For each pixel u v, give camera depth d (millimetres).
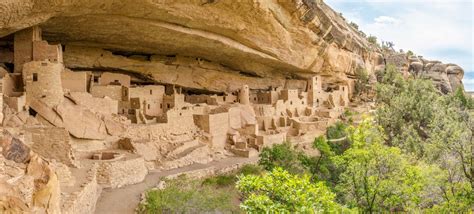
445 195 17344
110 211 15344
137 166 20297
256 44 31297
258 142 31531
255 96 40938
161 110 30172
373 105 50844
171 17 23609
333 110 44031
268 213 8938
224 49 30656
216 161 27625
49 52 21172
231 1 24156
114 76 28797
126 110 27234
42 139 16406
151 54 32406
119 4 20531
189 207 17062
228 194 20234
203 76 36312
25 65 20062
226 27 26906
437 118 36500
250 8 25938
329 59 42156
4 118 17766
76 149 21062
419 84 56031
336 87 49656
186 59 34156
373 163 16969
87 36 25641
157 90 29953
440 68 75750
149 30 24891
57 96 20828
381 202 17344
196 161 25953
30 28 21203
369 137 17734
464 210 16703
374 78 59062
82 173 16344
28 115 19172
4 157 8203
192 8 23344
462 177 18781
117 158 19938
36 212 7945
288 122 38094
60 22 21812
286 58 35875
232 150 30141
